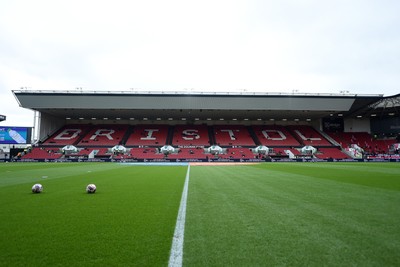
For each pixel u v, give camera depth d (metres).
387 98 45.44
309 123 65.12
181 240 4.26
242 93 46.97
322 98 46.59
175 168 26.56
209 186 11.47
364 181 13.48
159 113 54.34
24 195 8.91
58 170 22.80
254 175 17.28
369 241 4.19
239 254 3.68
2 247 3.93
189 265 3.33
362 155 50.31
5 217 5.75
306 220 5.52
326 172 19.95
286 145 55.28
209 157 50.19
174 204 7.30
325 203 7.43
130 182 13.18
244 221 5.46
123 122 63.53
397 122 56.22
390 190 10.12
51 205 7.12
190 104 47.78
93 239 4.29
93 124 62.81
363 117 60.12
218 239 4.31
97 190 10.22
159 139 56.69
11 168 25.81
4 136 48.47
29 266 3.30
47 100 46.59
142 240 4.25
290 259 3.50
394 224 5.19
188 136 58.22
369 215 5.95
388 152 53.50
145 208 6.75
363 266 3.30
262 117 59.72
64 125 62.06
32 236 4.43
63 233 4.60
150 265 3.33
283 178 15.15
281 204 7.29
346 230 4.78
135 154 51.00
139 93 46.56
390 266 3.30
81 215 5.96
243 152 52.47
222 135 58.84
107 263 3.38
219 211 6.39
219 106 48.09
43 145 52.19
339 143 56.38
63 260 3.47
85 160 48.31
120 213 6.17
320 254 3.67
